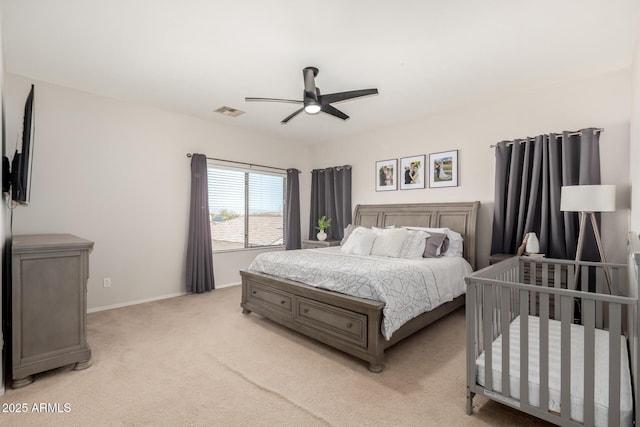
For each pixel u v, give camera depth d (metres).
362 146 5.21
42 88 3.31
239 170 5.06
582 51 2.64
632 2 2.01
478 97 3.70
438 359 2.49
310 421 1.75
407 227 4.17
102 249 3.72
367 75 3.11
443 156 4.23
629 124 2.94
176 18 2.21
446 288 3.10
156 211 4.16
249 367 2.36
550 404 1.53
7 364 2.19
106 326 3.18
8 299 2.25
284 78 3.20
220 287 4.83
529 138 3.43
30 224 3.25
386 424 1.72
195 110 4.21
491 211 3.83
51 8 2.10
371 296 2.42
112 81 3.30
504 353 1.66
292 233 5.62
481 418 1.77
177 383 2.13
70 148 3.49
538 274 3.12
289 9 2.11
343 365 2.40
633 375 1.48
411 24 2.27
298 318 2.91
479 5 2.06
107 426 1.70
